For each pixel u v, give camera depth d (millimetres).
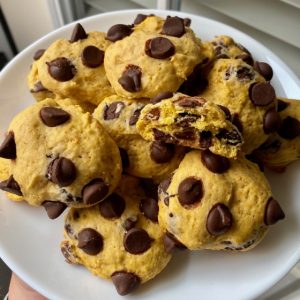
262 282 141
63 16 247
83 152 135
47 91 164
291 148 155
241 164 139
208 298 141
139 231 141
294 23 216
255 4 221
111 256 141
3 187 140
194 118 130
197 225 131
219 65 151
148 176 150
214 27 186
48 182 135
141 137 147
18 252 147
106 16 187
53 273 146
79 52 157
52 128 137
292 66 230
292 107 158
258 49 181
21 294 191
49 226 154
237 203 134
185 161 139
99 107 151
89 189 135
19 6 252
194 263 147
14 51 292
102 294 142
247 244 137
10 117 173
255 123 147
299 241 147
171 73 144
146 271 140
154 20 159
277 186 157
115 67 149
